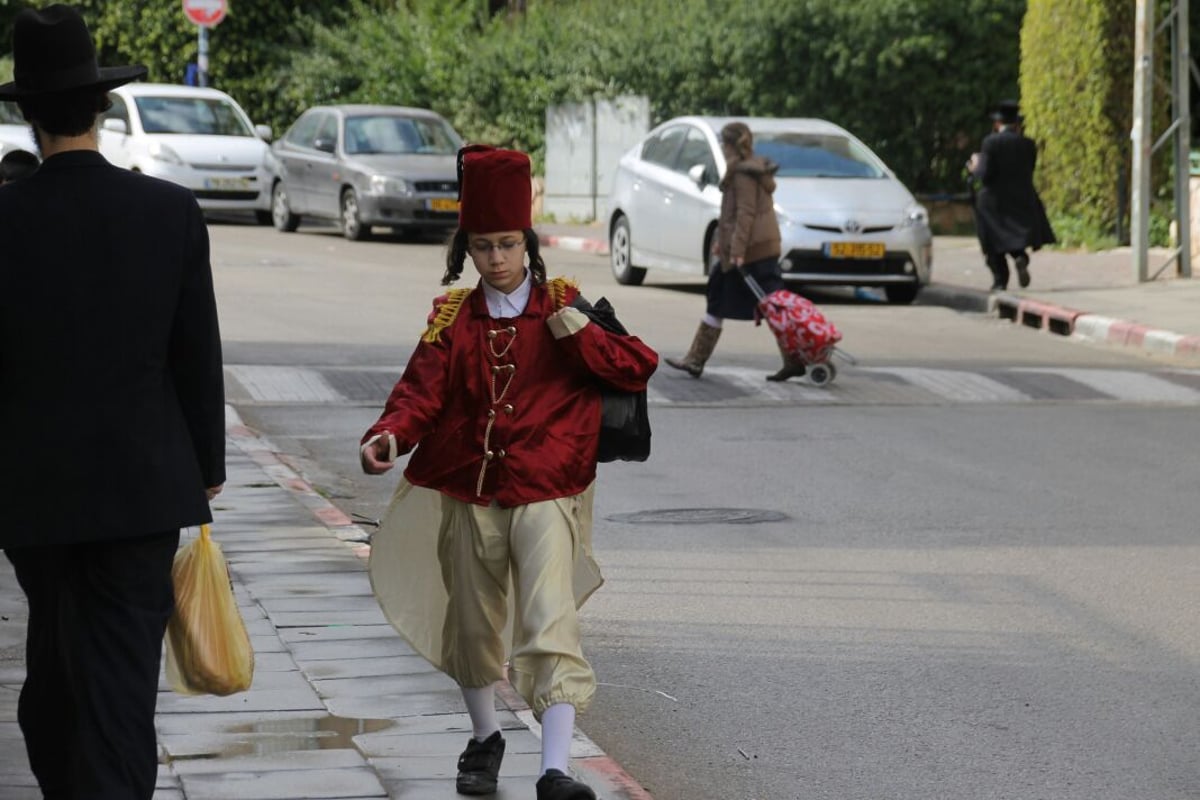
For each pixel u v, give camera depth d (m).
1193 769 9.42
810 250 31.52
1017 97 46.12
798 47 45.97
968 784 9.17
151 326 6.82
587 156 51.12
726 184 22.97
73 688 6.91
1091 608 12.67
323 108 46.53
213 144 48.16
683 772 9.35
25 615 11.45
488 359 8.19
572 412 8.26
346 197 44.34
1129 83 40.84
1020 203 32.16
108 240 6.77
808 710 10.38
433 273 36.25
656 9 50.56
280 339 25.91
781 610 12.59
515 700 9.86
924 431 20.30
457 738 9.15
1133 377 24.39
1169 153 41.41
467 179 8.19
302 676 10.13
